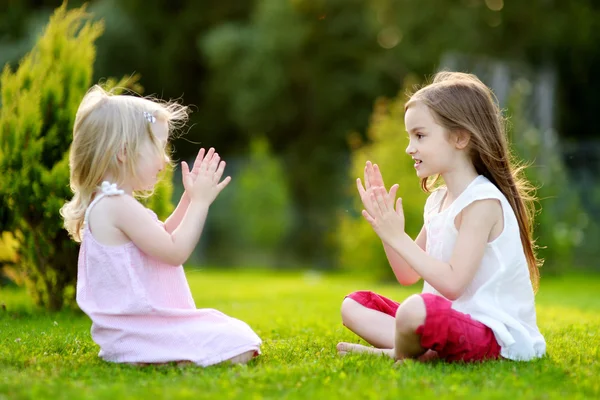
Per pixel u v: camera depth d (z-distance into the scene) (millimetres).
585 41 24062
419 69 25375
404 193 12953
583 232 18906
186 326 3762
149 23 27875
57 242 6430
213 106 28672
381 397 2963
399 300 8406
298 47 26156
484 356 3727
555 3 24547
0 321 5672
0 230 6316
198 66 29016
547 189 15164
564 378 3439
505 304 3850
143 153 3859
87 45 6734
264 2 26547
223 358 3732
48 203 6121
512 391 3107
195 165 3986
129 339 3734
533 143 14773
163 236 3725
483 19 24906
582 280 14844
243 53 26281
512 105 14906
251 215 21281
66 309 6676
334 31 26453
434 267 3723
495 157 4000
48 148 6316
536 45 24641
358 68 27234
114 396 2965
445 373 3445
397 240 3771
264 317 6492
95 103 3885
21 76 6590
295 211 22688
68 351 4234
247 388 3139
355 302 4199
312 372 3488
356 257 13938
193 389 3127
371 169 3979
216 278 15148
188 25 28094
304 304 8078
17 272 6738
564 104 25656
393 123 13758
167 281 3822
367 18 25875
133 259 3750
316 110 27188
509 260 3842
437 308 3564
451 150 3961
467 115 3932
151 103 4000
